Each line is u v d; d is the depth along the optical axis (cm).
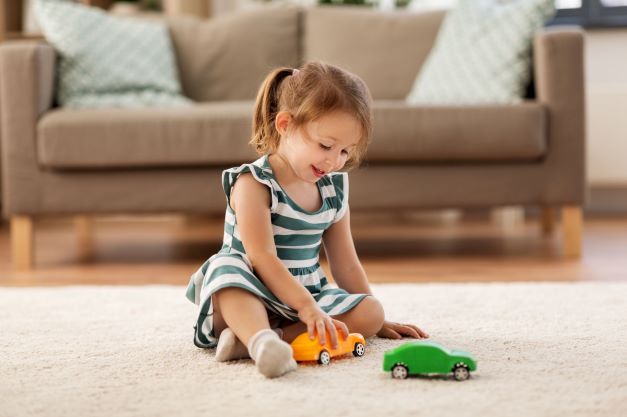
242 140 258
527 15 283
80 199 266
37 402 112
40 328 164
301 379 121
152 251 303
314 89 137
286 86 143
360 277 156
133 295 202
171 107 274
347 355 137
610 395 111
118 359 136
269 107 146
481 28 293
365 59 327
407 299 190
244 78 332
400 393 113
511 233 334
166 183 265
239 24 335
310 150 138
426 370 120
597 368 125
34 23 404
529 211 399
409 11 336
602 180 365
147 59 312
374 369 127
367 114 140
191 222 390
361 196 264
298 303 132
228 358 133
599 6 402
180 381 121
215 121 259
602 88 364
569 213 269
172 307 185
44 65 270
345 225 156
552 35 262
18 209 266
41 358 138
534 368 126
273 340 121
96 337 154
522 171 262
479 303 183
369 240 323
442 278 235
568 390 114
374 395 112
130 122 260
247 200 140
